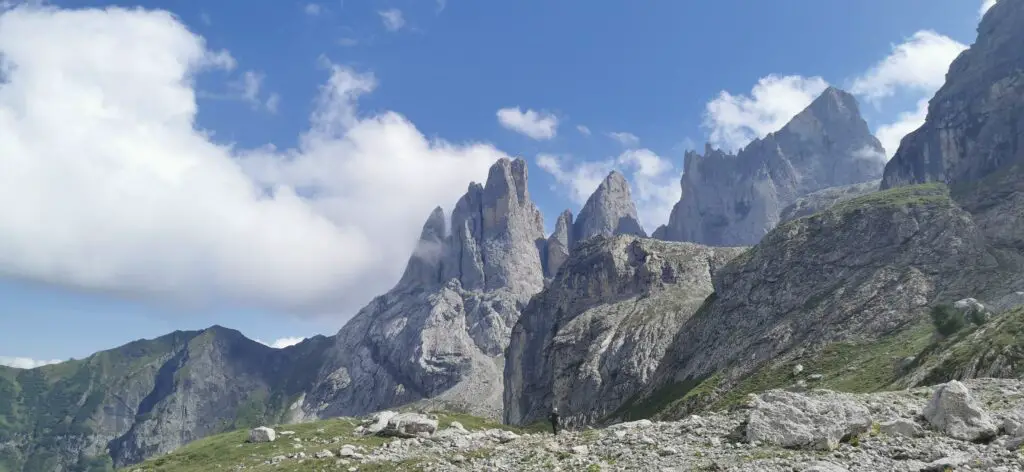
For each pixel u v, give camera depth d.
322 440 80.50
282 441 82.38
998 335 84.56
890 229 199.75
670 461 31.03
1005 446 27.06
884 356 131.88
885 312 164.00
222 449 80.62
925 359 105.19
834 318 172.75
